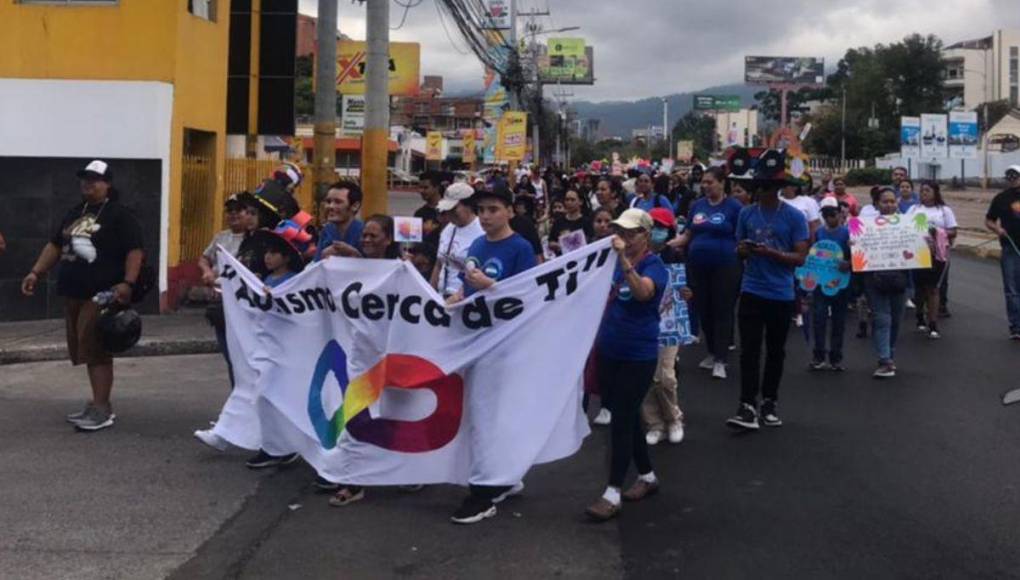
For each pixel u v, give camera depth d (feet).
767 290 25.96
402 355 20.22
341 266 20.66
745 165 26.94
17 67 46.26
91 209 26.61
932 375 33.78
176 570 17.07
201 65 50.24
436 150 177.88
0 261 46.06
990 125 328.29
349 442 20.45
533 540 18.57
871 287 33.55
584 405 23.85
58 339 40.11
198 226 50.60
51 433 26.40
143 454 24.41
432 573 16.99
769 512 19.99
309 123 216.33
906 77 330.34
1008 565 17.13
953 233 45.47
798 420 27.61
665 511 20.16
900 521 19.35
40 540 18.43
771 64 362.94
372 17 48.06
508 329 19.84
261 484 22.06
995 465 22.99
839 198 46.32
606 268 19.72
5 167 46.29
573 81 286.66
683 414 28.48
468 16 81.05
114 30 46.34
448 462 20.30
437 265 25.88
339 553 17.90
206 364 37.32
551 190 90.43
